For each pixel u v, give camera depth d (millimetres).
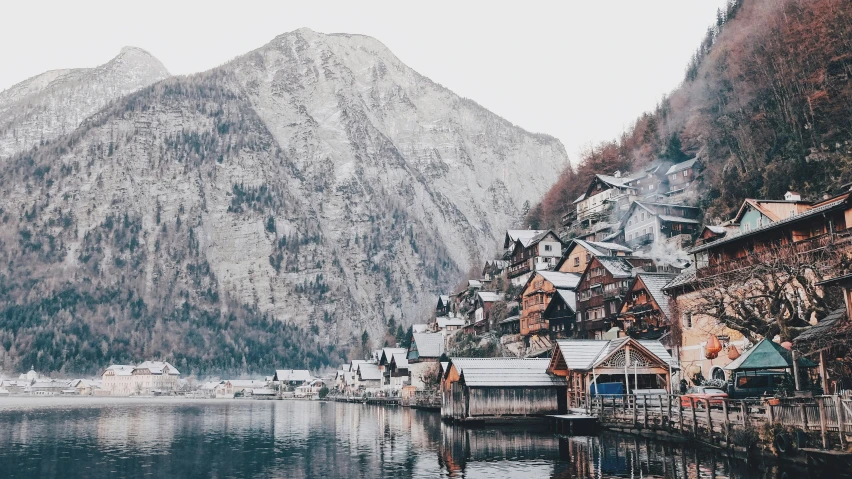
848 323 36969
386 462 47688
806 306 51250
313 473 43906
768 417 35156
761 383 44969
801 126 117125
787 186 102812
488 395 71375
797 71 127438
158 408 147250
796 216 55500
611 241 131500
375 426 81375
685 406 47250
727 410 39500
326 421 93875
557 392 72438
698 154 150250
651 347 63062
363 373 187125
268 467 46875
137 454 55000
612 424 57688
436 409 112312
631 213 127750
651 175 155875
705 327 64688
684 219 117938
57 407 151375
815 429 31828
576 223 160125
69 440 67000
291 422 92750
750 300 53219
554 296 107312
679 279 71250
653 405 51562
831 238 50094
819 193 93938
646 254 114750
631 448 47219
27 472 45781
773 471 34562
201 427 84438
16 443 64000
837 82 116500
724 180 122188
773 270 47312
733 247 63625
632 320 81188
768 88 136375
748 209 68250
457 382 76125
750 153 123000
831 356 39312
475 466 43688
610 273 94188
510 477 39250
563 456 46125
